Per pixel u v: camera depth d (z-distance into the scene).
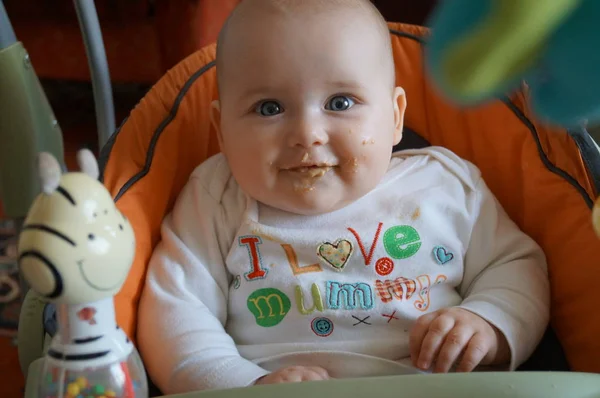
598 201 0.46
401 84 1.01
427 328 0.73
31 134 0.84
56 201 0.44
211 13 1.44
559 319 0.82
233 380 0.68
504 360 0.75
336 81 0.75
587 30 0.29
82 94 2.06
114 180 0.82
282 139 0.76
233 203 0.87
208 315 0.78
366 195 0.85
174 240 0.84
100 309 0.47
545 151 0.85
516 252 0.84
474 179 0.91
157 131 0.90
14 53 0.81
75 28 1.73
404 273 0.81
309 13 0.76
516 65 0.30
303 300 0.79
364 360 0.75
